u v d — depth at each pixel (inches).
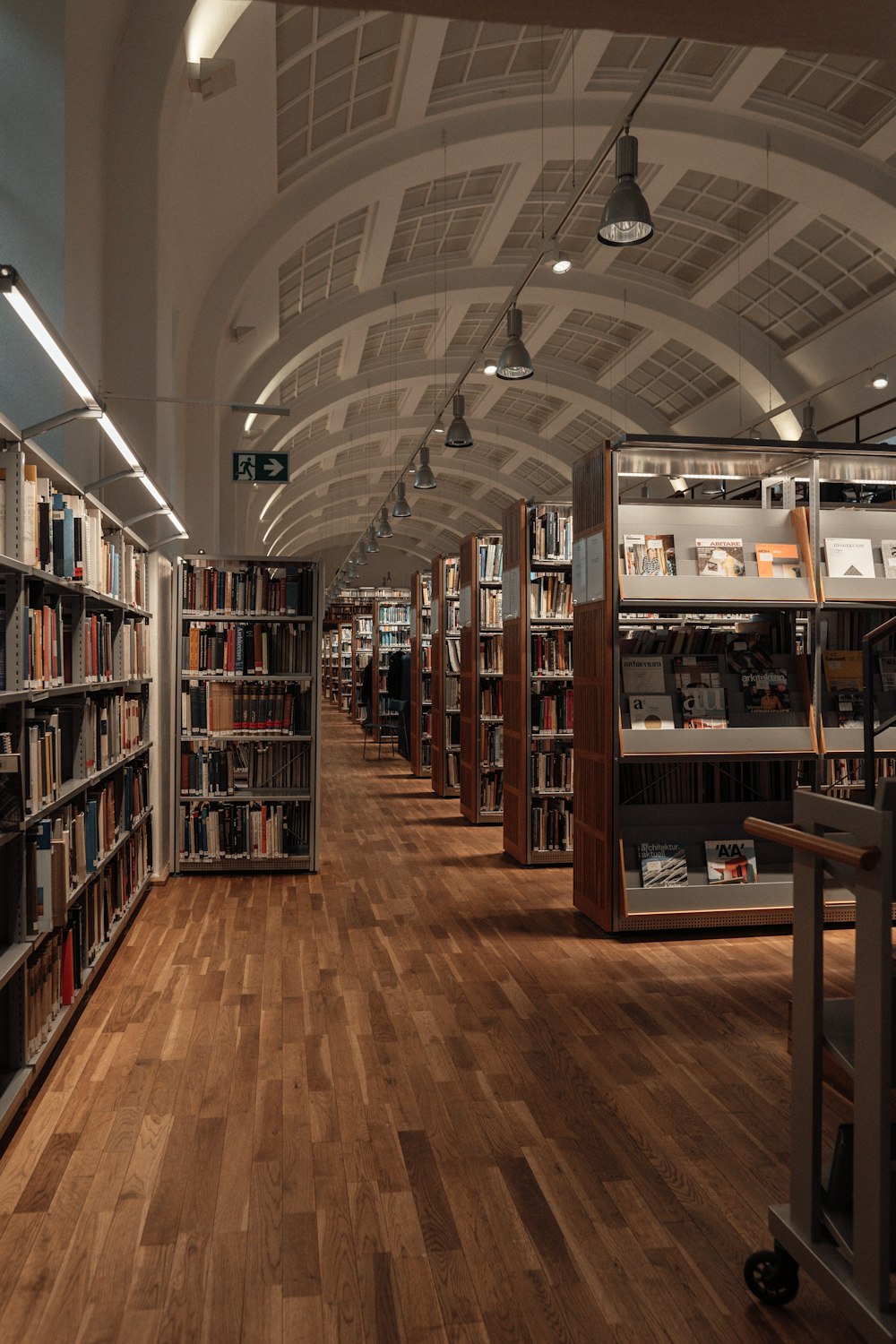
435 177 401.7
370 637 883.4
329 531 1386.6
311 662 259.6
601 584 199.5
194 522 387.9
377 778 499.8
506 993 164.6
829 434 549.0
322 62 312.0
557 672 286.2
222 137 301.7
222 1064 133.6
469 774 360.2
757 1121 116.9
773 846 208.1
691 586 199.5
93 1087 125.6
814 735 201.2
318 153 368.5
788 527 213.2
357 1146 110.1
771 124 386.3
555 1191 100.6
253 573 257.1
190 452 387.5
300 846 265.1
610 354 636.7
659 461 205.9
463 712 370.9
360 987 167.2
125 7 232.2
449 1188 101.0
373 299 521.3
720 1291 84.4
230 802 266.5
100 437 233.5
